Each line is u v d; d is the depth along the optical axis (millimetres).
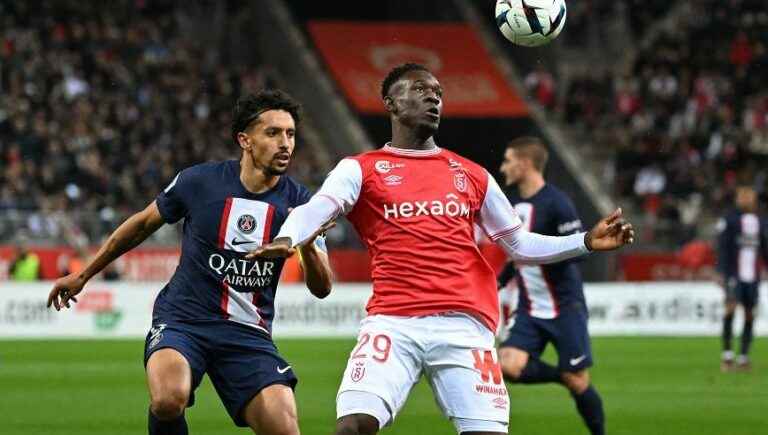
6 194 96250
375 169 22438
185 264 24875
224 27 132500
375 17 141625
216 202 24625
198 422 41344
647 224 101312
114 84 113375
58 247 90562
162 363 23812
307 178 113938
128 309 83438
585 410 36031
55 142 104250
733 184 113562
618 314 86750
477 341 22078
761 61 130500
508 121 130125
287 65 135000
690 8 138000
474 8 145750
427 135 22688
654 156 119375
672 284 87125
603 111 129000
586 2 137375
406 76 22703
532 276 36188
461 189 22609
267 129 24375
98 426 40531
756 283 62188
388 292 22172
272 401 23984
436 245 22188
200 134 113812
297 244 21234
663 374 59500
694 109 124812
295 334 83500
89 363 63281
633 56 137000
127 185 103000
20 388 51812
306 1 140250
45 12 120125
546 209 35906
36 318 82375
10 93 109812
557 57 136625
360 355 21891
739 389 53094
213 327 24547
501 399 22047
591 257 99938
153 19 126938
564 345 35781
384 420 21609
